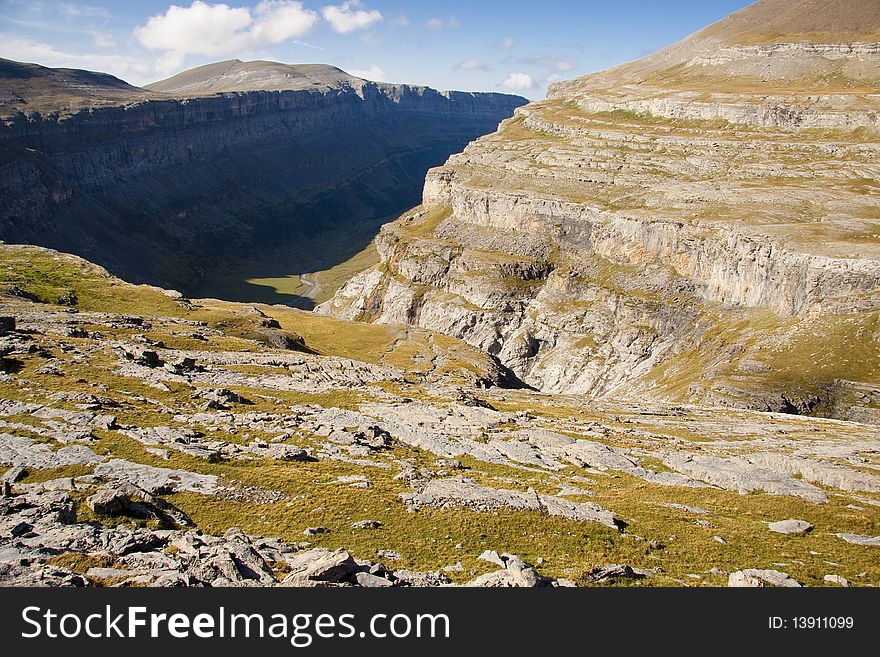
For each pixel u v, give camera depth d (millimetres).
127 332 133875
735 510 66625
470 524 55594
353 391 110812
